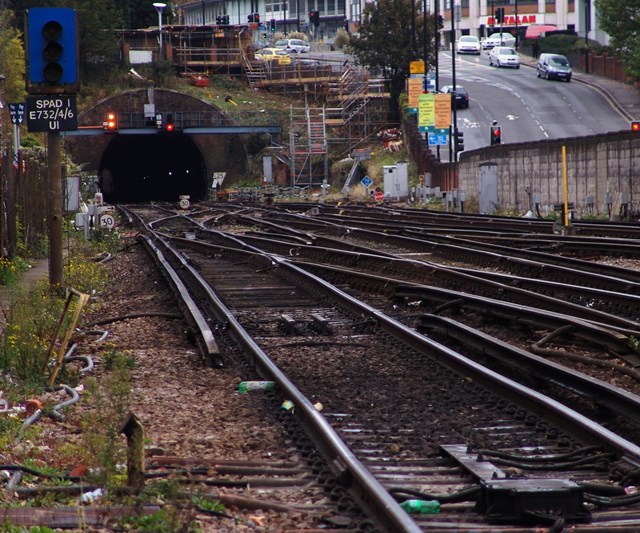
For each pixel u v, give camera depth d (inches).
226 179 7711.6
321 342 1117.1
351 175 6525.6
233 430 745.6
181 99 7716.5
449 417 763.4
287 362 1010.1
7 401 827.4
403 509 502.9
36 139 5157.5
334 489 578.6
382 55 7470.5
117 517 532.4
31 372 949.2
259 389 877.2
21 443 703.7
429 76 7564.0
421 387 876.0
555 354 995.9
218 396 868.0
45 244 2420.0
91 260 2315.5
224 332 1189.7
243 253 2160.4
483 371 854.5
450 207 4028.1
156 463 647.1
